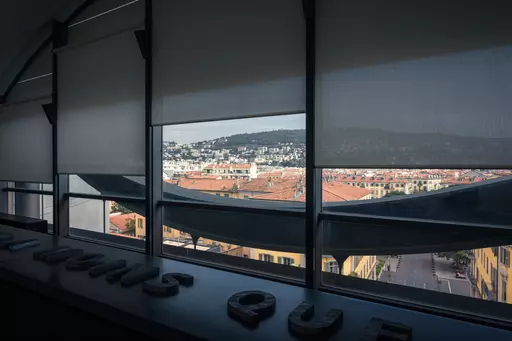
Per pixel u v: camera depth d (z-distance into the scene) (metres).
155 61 3.88
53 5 4.60
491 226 2.38
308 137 2.89
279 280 3.31
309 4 2.82
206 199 3.71
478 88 2.25
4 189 6.02
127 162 4.20
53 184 5.06
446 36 2.36
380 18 2.59
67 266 2.09
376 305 1.56
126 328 1.51
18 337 2.08
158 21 3.85
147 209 4.04
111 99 4.34
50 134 5.15
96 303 1.58
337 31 2.77
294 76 2.97
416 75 2.46
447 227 2.50
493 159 2.20
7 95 5.81
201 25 3.52
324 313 1.44
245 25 3.24
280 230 3.39
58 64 4.95
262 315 1.43
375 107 2.61
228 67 3.35
